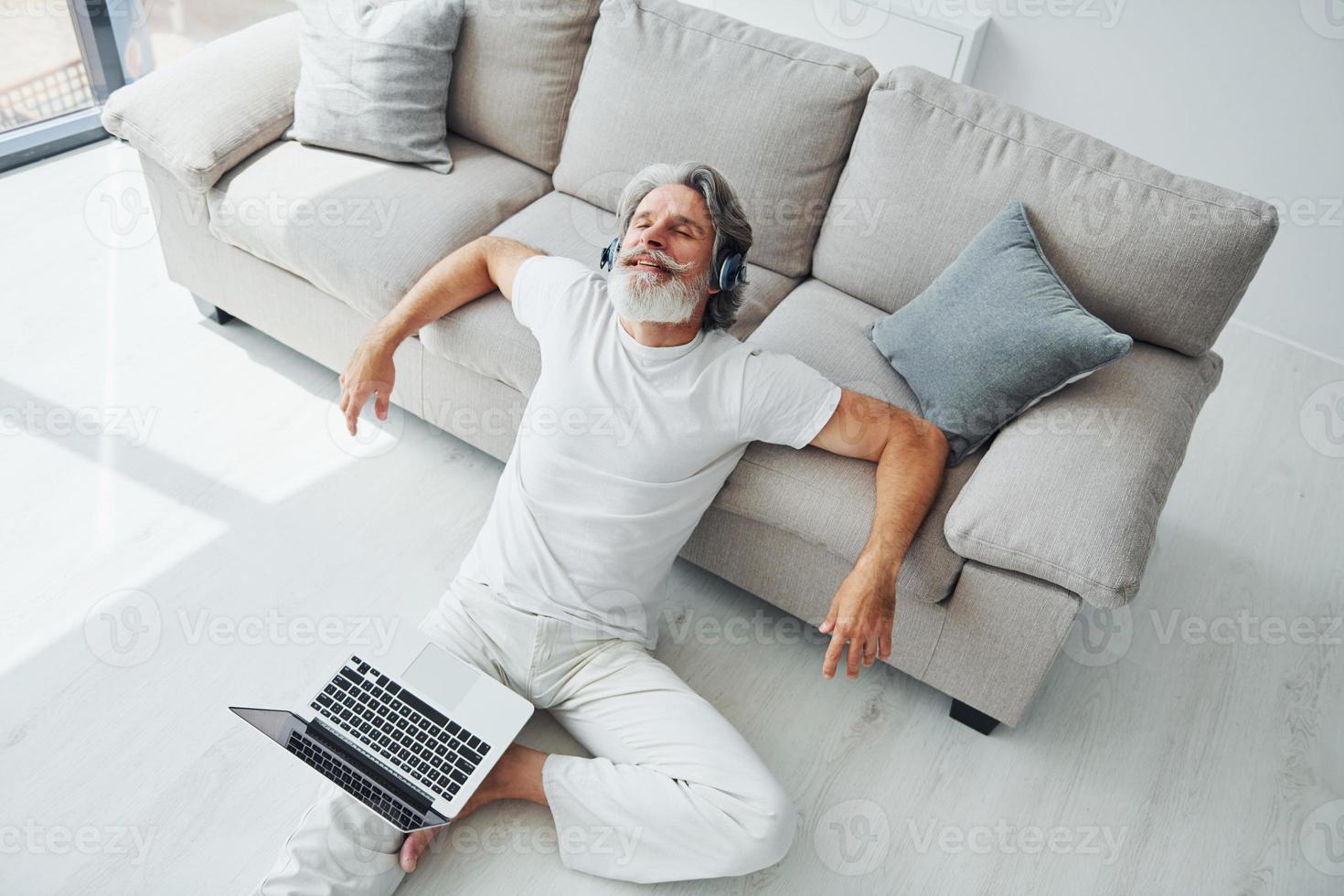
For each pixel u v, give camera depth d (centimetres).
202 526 199
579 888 156
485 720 156
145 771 162
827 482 167
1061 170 176
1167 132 259
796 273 208
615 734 161
